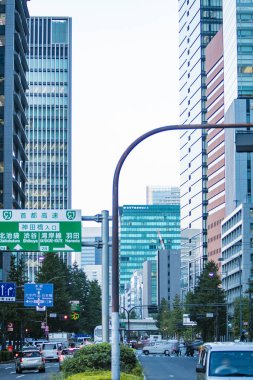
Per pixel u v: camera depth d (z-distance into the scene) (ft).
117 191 63.57
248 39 543.80
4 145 402.72
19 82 424.46
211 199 637.30
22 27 442.91
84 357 93.81
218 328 388.16
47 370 188.65
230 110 551.59
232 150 547.08
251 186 534.37
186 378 143.23
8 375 162.30
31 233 117.91
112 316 62.44
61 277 357.20
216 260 601.21
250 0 547.49
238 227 501.15
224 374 57.16
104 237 104.22
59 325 362.94
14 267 295.48
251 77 538.47
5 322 269.44
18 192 438.40
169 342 345.31
